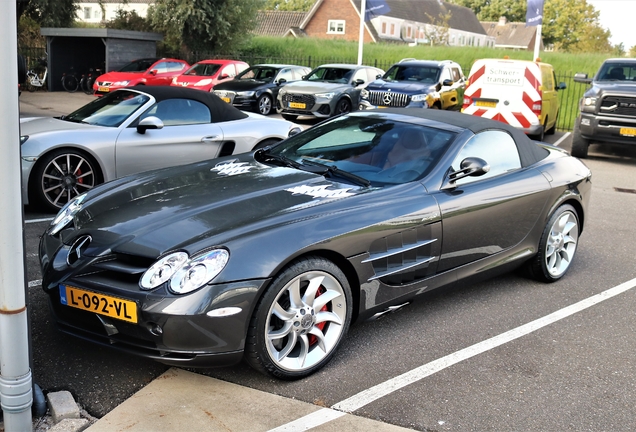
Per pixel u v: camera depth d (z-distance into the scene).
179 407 2.92
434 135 4.25
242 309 2.91
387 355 3.57
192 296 2.83
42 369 3.21
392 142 4.24
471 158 3.95
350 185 3.78
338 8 55.28
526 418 2.98
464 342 3.79
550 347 3.78
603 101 11.55
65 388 3.05
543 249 4.77
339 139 4.41
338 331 3.36
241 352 2.97
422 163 4.04
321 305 3.25
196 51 27.77
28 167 5.93
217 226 3.12
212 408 2.92
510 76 12.77
